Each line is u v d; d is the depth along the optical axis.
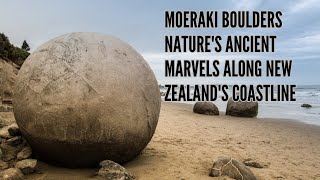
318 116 16.44
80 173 4.18
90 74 4.02
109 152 4.20
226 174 4.56
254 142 8.33
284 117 15.85
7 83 9.82
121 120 4.06
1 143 4.77
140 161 4.96
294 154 7.32
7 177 3.72
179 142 7.11
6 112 7.83
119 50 4.43
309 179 5.33
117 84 4.10
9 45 12.76
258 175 5.18
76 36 4.46
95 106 3.93
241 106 14.80
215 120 12.70
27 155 4.39
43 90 3.99
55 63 4.12
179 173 4.59
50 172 4.18
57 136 3.95
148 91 4.44
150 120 4.43
